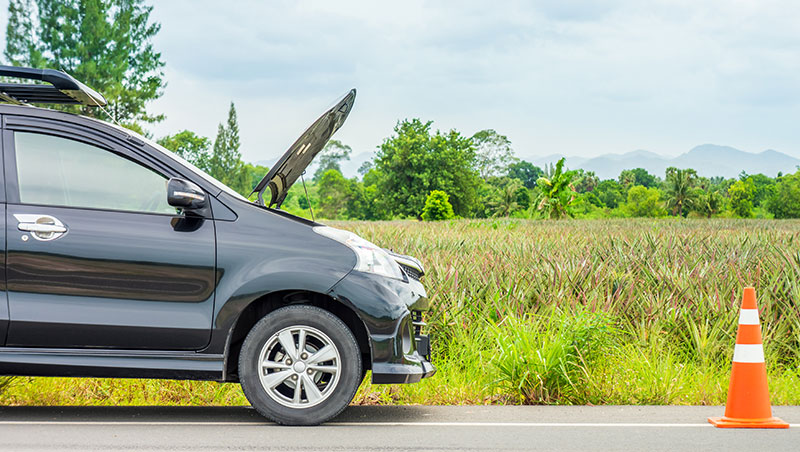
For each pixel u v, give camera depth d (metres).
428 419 5.80
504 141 171.88
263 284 5.32
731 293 8.58
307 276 5.35
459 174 113.44
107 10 63.69
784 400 6.71
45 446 4.80
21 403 6.25
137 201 5.48
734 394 5.65
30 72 5.54
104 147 5.49
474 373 7.12
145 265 5.29
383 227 27.50
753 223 47.12
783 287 9.02
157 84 65.81
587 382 6.68
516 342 6.75
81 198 5.41
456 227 29.58
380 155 117.12
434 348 7.81
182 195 5.12
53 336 5.23
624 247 13.05
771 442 5.11
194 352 5.32
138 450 4.74
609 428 5.52
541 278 9.22
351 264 5.45
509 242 15.54
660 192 152.38
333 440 5.05
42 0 61.31
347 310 5.73
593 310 7.54
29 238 5.25
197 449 4.78
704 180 174.00
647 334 7.76
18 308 5.21
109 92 61.84
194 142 116.44
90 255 5.26
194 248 5.33
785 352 7.96
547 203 65.75
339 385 5.39
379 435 5.22
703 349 7.62
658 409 6.28
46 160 5.44
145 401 6.40
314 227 5.56
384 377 5.40
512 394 6.70
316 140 6.11
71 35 62.00
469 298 8.36
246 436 5.13
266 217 5.50
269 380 5.39
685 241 14.59
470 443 5.03
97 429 5.29
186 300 5.32
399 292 5.54
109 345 5.28
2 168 5.38
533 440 5.13
